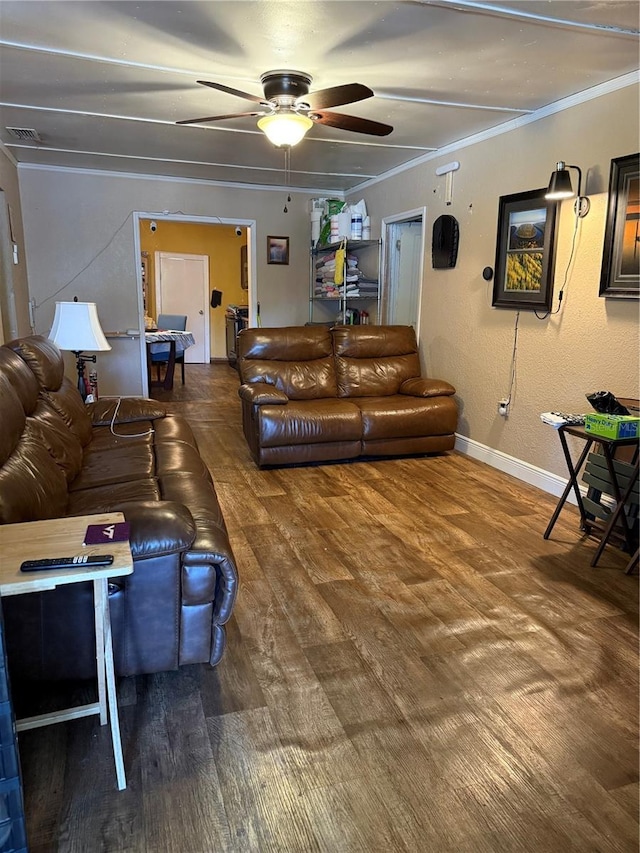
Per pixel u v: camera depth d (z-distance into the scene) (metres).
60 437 2.50
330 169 5.48
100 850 1.30
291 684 1.86
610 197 3.04
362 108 3.58
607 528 2.66
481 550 2.84
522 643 2.09
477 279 4.29
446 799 1.45
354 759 1.57
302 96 2.79
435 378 4.93
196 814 1.40
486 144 4.08
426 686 1.86
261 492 3.63
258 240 6.50
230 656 1.99
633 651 2.05
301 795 1.46
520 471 3.94
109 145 4.68
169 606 1.73
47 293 5.87
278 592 2.42
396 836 1.35
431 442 4.41
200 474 2.54
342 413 4.14
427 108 3.57
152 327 8.27
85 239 5.87
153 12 2.37
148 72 3.05
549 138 3.50
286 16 2.39
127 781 1.48
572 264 3.38
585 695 1.83
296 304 6.80
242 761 1.55
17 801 1.18
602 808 1.44
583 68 2.89
